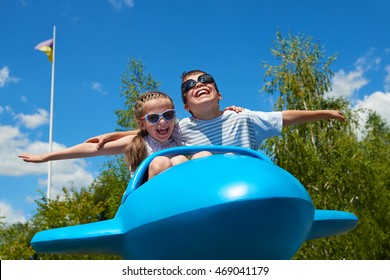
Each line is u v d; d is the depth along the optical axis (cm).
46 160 348
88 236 256
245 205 213
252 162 240
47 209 1238
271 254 231
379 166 1418
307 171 1223
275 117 379
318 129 1397
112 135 363
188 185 228
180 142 375
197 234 221
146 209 237
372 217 1219
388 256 1246
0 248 1272
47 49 2252
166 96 356
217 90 384
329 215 303
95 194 1709
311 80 1464
